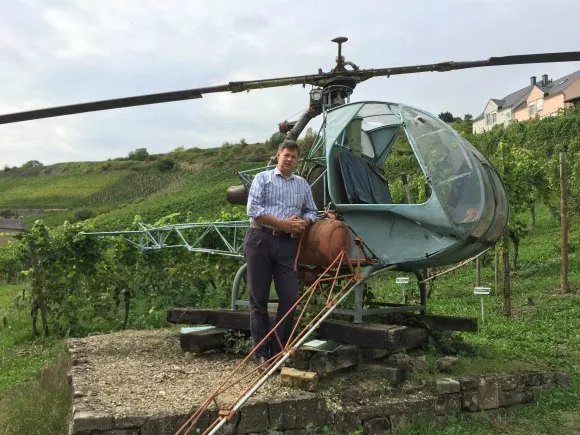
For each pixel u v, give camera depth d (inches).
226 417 132.6
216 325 236.8
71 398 190.9
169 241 395.5
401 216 202.2
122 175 3193.9
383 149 249.0
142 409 156.3
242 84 235.8
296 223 189.5
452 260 208.4
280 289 193.2
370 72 235.0
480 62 231.9
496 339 297.6
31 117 218.5
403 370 193.6
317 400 166.6
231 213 469.7
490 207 199.0
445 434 179.2
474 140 1312.7
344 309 212.1
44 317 370.9
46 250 370.3
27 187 3265.3
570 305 370.0
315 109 241.3
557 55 227.6
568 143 1139.3
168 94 230.8
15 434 180.2
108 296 384.2
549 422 194.2
